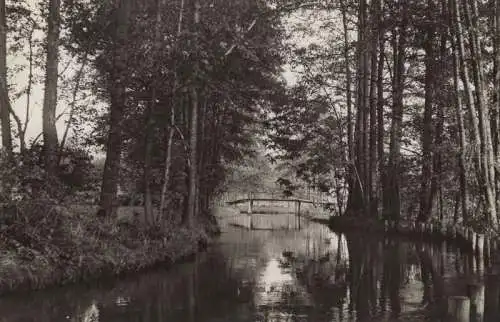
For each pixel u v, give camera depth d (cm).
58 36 1717
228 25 1797
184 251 1741
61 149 1694
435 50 2570
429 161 2616
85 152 1806
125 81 1683
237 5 1875
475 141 1894
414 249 2012
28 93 1841
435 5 2355
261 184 5903
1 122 1592
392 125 2886
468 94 1919
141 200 2514
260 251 2045
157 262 1557
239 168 5134
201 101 2450
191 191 2031
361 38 3030
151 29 1673
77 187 1681
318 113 3678
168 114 1822
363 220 3061
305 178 3962
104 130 1953
